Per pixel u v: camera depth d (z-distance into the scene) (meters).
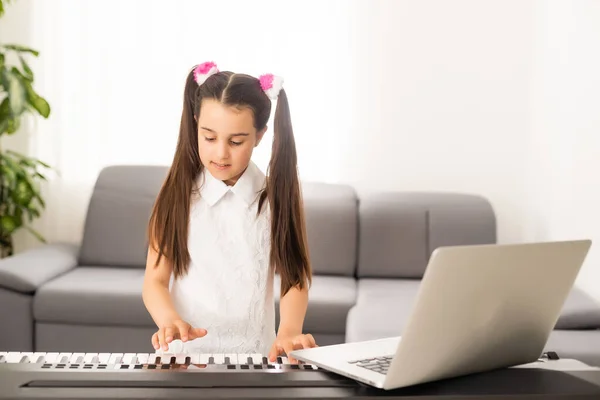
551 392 1.06
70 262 3.56
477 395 1.03
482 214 3.63
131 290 3.13
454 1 3.86
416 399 1.02
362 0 3.87
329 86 3.89
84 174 3.95
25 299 3.13
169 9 3.87
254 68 3.89
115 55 3.89
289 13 3.86
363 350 1.25
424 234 3.59
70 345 3.14
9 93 3.40
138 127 3.92
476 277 1.02
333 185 3.73
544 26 3.69
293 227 1.58
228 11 3.87
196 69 1.45
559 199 3.37
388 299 3.11
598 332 2.65
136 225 3.64
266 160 3.84
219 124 1.39
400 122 3.92
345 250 3.57
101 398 0.98
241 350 1.60
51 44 3.88
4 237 3.91
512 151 3.90
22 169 3.67
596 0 2.98
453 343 1.06
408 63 3.89
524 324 1.15
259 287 1.60
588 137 3.02
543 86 3.66
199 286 1.58
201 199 1.58
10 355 1.21
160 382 1.05
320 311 3.05
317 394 1.02
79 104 3.91
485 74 3.88
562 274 1.13
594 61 2.98
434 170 3.94
